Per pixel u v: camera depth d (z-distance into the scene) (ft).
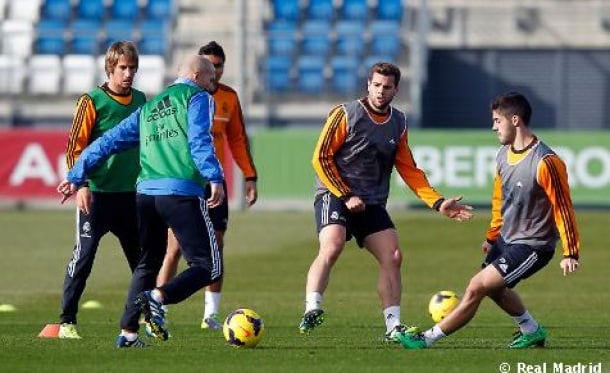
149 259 111.65
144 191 108.47
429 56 388.98
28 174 351.05
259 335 114.42
